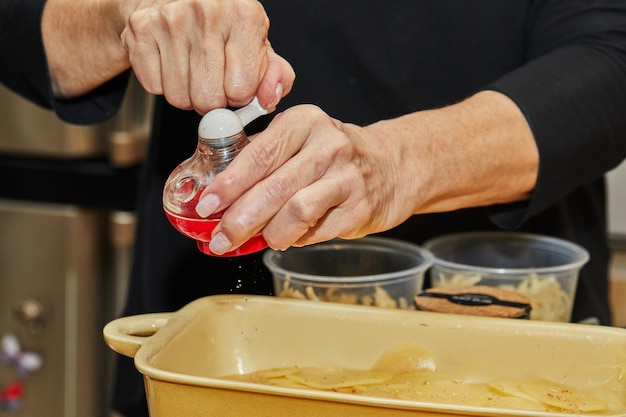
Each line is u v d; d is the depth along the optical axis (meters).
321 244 1.11
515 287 1.07
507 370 0.91
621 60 1.12
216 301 0.93
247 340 0.94
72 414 1.87
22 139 1.76
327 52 1.22
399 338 0.93
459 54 1.23
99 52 1.01
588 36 1.14
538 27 1.20
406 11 1.21
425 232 1.26
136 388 1.29
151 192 1.28
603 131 1.07
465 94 1.24
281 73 0.80
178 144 1.25
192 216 0.76
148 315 0.89
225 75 0.78
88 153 1.77
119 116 1.72
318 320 0.94
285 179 0.75
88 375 1.89
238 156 0.75
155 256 1.26
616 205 1.79
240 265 1.04
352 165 0.79
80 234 1.81
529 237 1.18
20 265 1.83
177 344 0.84
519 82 1.05
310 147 0.77
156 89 0.82
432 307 0.98
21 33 1.05
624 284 1.79
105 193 1.78
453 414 0.70
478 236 1.19
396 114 1.24
